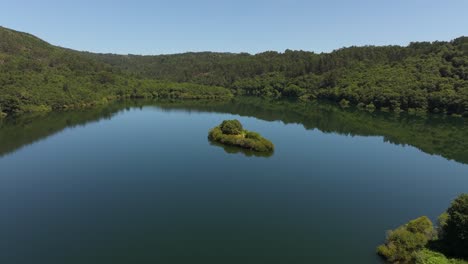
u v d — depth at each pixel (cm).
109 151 9019
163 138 10488
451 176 7269
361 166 7881
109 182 6762
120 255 4222
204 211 5459
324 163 8088
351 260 4112
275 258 4150
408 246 4050
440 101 14812
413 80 17175
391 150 9312
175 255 4222
